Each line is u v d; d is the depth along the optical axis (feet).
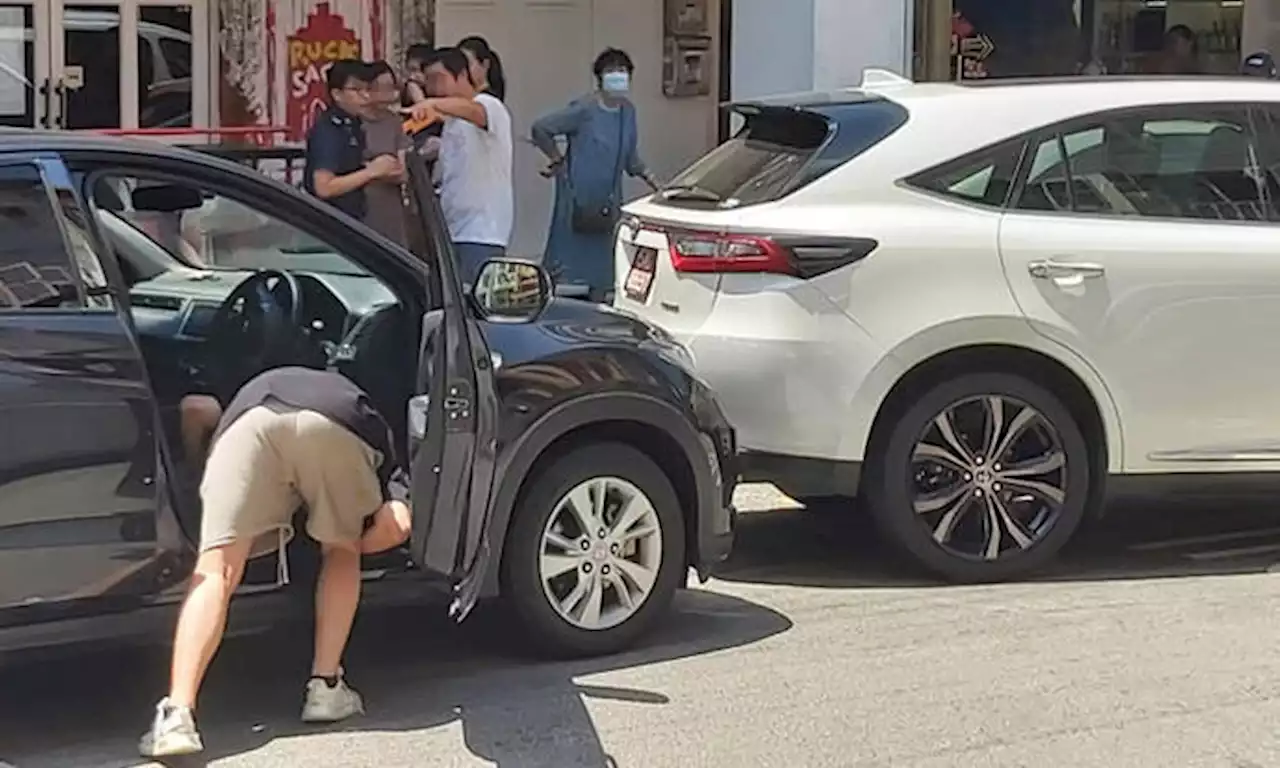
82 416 17.29
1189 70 47.50
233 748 17.84
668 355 20.98
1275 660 20.54
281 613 18.72
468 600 17.84
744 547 25.49
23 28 40.27
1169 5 47.06
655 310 24.00
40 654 20.10
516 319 20.02
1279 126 24.39
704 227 23.20
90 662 20.42
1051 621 21.99
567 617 20.34
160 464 17.76
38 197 17.62
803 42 36.09
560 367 19.99
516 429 19.60
